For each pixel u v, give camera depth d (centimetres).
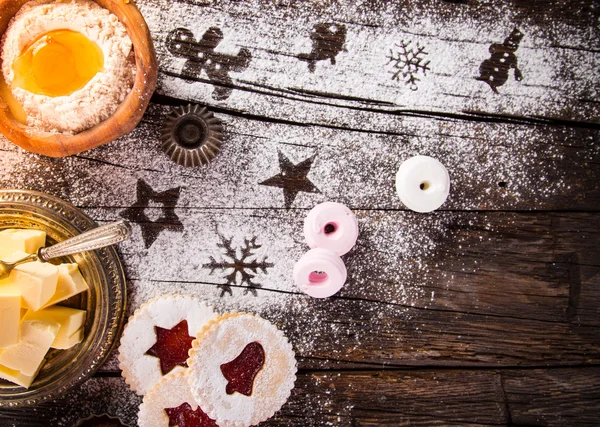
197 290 50
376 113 51
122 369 49
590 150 52
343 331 51
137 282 50
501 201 51
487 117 51
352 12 50
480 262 52
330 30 50
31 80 45
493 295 52
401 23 50
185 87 50
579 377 52
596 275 52
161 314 49
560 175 52
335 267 49
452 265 52
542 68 51
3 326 45
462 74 51
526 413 52
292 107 50
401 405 52
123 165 50
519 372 52
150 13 49
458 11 51
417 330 52
